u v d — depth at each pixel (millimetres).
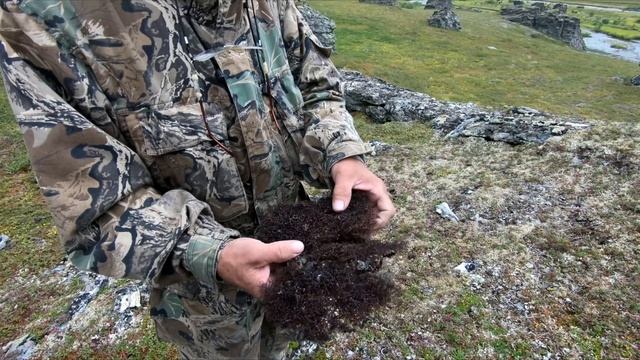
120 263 1052
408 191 5277
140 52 1132
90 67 1100
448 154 6109
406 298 3666
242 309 1572
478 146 6176
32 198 6398
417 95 9297
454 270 3953
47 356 3734
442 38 26703
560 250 4082
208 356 1758
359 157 1492
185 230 1119
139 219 1085
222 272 1091
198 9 1226
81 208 1045
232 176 1334
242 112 1297
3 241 5266
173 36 1180
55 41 1044
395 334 3385
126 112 1168
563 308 3535
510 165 5523
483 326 3422
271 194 1495
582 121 6258
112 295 4207
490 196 4945
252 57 1329
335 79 1613
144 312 3949
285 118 1458
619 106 17359
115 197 1073
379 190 1447
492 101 16953
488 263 4012
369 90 9516
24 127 1006
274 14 1419
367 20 29250
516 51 25781
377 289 1263
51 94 1038
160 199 1149
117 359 3574
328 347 3312
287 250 1060
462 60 22672
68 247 1094
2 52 1015
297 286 1187
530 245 4176
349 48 22688
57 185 1037
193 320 1646
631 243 4055
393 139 7043
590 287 3688
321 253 1266
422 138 6969
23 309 4285
